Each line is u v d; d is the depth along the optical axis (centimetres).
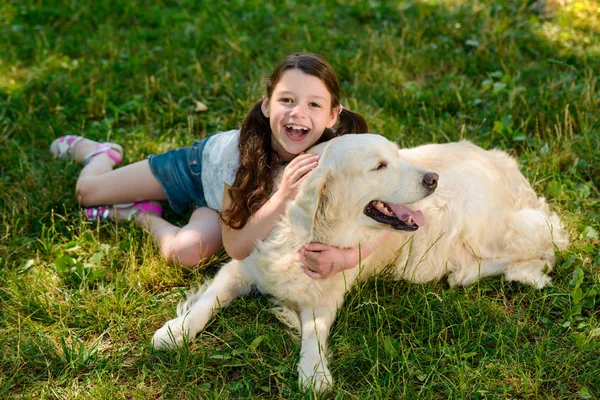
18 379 272
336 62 524
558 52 536
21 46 572
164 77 513
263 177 312
